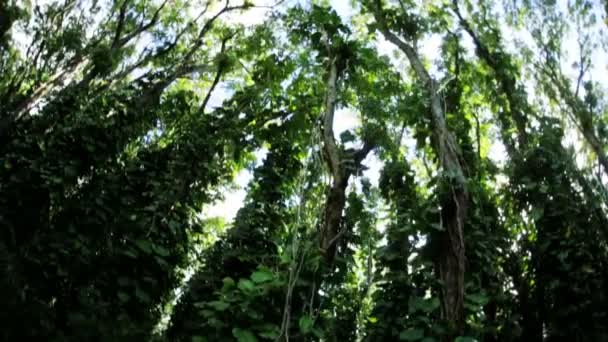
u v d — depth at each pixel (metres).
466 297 6.24
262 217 7.89
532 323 7.23
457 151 7.43
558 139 8.04
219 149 8.55
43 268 6.25
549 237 7.30
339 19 8.94
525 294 7.39
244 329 5.39
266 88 9.25
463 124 8.55
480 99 9.32
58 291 6.34
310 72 9.03
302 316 5.58
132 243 6.90
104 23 9.45
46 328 5.98
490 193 8.08
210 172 8.05
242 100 9.20
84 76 8.64
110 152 7.32
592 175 7.63
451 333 5.89
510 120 8.91
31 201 6.62
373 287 8.18
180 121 8.75
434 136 7.74
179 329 7.10
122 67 9.26
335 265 6.69
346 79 8.60
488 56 9.29
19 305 5.95
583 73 8.33
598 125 7.85
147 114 8.46
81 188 6.96
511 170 8.16
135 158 7.85
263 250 7.52
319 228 6.99
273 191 8.17
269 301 5.67
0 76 8.20
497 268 7.23
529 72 8.92
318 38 8.94
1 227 6.30
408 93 8.29
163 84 8.99
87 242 6.57
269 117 9.19
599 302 6.73
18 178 6.63
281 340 5.46
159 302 7.09
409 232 6.73
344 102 8.38
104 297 6.59
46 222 6.62
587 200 7.47
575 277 6.91
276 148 8.66
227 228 8.42
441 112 7.82
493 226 7.69
